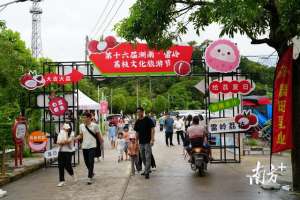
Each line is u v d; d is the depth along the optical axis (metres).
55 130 20.23
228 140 21.11
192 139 13.75
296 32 9.19
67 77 15.63
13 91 15.12
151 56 16.00
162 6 10.30
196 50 17.19
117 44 16.12
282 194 9.91
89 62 16.31
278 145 10.01
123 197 9.97
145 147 12.76
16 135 14.88
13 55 14.89
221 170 14.22
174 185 11.45
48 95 16.58
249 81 15.21
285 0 8.68
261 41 10.25
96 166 16.03
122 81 105.94
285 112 10.04
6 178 12.40
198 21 10.92
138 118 12.96
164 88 107.50
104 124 45.62
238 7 7.93
